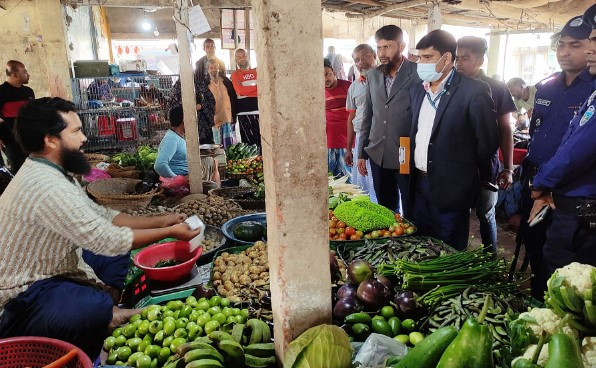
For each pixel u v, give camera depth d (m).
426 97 3.51
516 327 1.69
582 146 2.43
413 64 4.07
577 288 1.67
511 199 6.00
